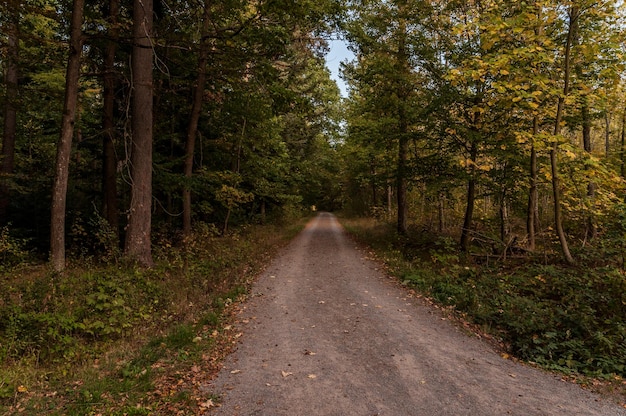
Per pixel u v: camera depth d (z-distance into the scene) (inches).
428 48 544.1
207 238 594.6
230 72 518.6
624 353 220.8
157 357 220.8
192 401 172.1
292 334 261.4
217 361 219.0
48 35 489.7
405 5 562.6
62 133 342.0
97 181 673.0
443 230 777.6
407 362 214.5
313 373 200.8
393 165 705.0
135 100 416.2
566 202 481.4
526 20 328.2
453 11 526.6
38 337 228.4
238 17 522.6
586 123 487.8
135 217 411.5
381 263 533.0
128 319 273.0
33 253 533.0
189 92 658.8
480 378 195.6
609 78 378.0
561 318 264.5
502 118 498.6
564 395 180.1
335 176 1752.0
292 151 1225.4
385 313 307.0
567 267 388.8
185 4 561.0
